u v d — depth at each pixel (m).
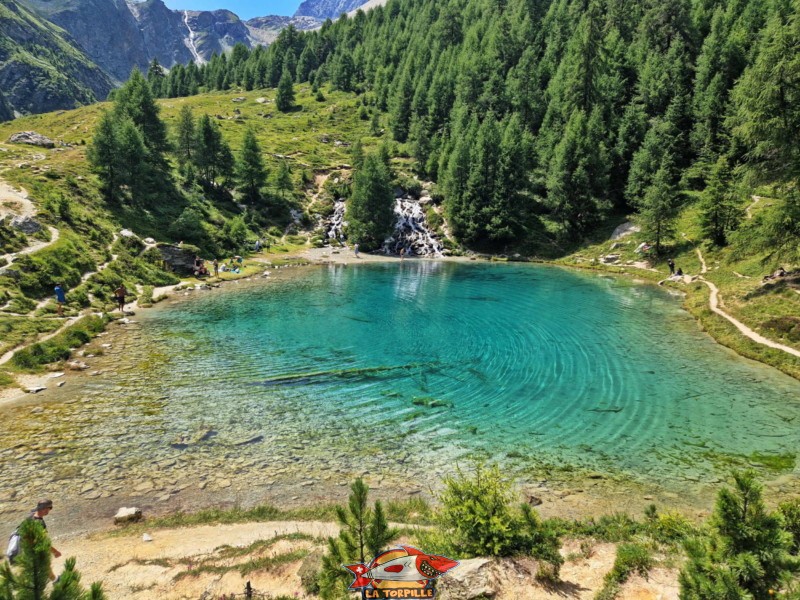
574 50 107.25
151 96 82.12
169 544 11.93
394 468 16.72
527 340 33.19
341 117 157.00
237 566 10.33
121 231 55.66
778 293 36.66
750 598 6.46
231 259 66.50
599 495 14.99
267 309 42.09
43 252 40.41
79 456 16.88
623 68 101.00
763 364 28.16
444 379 25.69
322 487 15.44
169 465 16.52
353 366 27.48
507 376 26.20
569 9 132.38
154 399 22.28
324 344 31.73
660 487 15.47
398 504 14.02
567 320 38.94
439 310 42.50
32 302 34.44
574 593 8.98
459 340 33.03
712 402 22.62
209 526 12.92
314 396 23.16
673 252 64.06
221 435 18.91
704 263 57.19
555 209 85.12
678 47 94.31
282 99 166.12
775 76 34.41
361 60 190.12
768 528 7.26
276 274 63.25
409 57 154.38
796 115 34.28
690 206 72.06
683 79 90.19
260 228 84.62
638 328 36.50
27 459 16.53
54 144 80.25
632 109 86.94
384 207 89.25
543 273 66.56
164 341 31.80
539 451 18.02
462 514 10.48
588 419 20.86
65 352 27.58
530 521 10.45
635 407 22.06
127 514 13.29
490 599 8.53
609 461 17.27
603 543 11.38
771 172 37.38
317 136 139.88
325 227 95.12
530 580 9.18
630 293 51.06
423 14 189.88
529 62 117.00
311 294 49.47
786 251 36.91
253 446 18.09
